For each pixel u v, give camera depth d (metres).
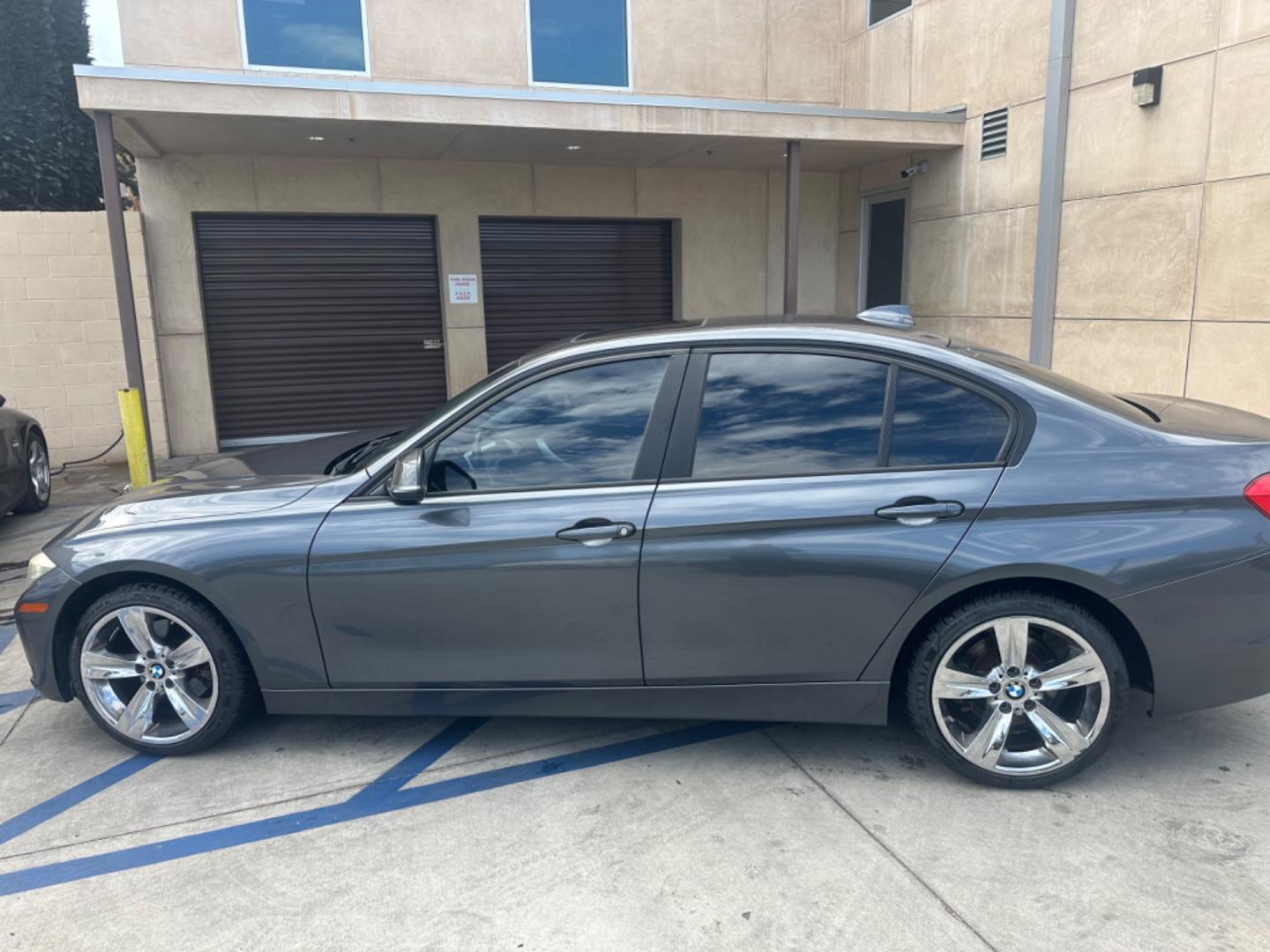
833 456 3.18
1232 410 3.63
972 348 3.39
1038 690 3.12
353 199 10.42
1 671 4.63
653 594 3.19
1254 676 3.00
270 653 3.43
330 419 10.98
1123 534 2.96
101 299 9.95
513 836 3.05
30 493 7.86
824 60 11.81
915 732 3.71
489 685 3.39
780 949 2.47
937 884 2.72
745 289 12.06
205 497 3.58
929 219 10.55
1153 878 2.71
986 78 9.50
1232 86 7.11
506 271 11.37
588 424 3.32
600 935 2.55
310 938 2.58
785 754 3.55
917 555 3.04
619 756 3.57
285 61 9.87
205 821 3.19
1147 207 7.90
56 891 2.82
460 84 10.38
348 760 3.61
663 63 11.05
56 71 14.78
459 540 3.25
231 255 10.37
